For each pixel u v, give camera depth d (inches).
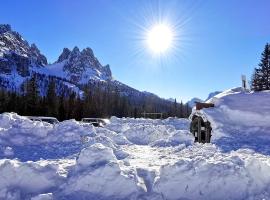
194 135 650.8
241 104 647.1
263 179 269.9
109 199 254.7
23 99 2874.0
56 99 2965.1
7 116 708.0
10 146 553.9
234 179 264.8
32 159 446.0
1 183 266.7
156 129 804.0
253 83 2748.5
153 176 284.2
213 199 255.1
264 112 609.9
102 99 4087.1
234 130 596.7
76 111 2957.7
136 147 591.2
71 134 634.8
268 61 2689.5
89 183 266.5
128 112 4094.5
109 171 271.4
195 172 269.6
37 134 619.5
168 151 513.0
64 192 263.3
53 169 288.4
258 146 509.7
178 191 261.4
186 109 4813.0
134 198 253.3
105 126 1010.1
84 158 293.9
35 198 245.1
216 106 659.4
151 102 6003.9
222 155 393.4
